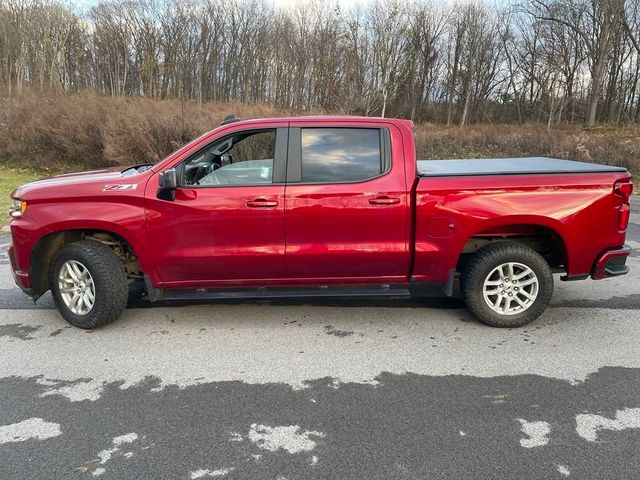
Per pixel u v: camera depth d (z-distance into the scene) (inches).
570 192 163.5
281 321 179.5
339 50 708.7
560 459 104.0
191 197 160.7
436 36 2153.1
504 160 215.8
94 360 150.6
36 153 668.1
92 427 116.9
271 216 161.2
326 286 172.7
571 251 165.9
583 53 1628.9
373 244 164.4
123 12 1656.0
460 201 161.9
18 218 168.4
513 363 146.4
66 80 1423.5
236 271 166.6
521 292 169.3
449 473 100.2
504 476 99.2
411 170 163.8
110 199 162.1
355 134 165.0
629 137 885.2
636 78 1823.3
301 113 751.1
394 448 108.1
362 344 160.1
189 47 1678.2
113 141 617.0
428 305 194.2
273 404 126.0
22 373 142.9
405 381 136.6
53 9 1310.3
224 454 106.8
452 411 122.0
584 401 125.8
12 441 111.8
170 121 629.6
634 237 313.1
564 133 936.3
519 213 161.9
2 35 1186.0
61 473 101.3
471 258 170.1
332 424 117.2
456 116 2258.9
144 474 100.8
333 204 161.2
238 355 153.3
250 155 165.8
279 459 105.0
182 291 173.2
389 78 652.7
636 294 205.3
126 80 1637.6
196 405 125.8
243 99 1552.7
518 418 118.8
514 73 2140.7
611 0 1466.5
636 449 107.0
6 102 709.3
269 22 1689.2
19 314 188.1
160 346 159.8
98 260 164.7
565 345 158.1
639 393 129.5
